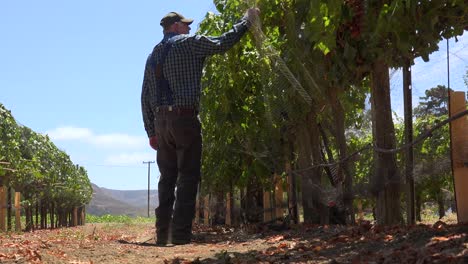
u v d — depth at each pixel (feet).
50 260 18.07
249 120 28.55
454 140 17.43
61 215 83.30
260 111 27.86
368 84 21.22
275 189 31.12
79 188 88.48
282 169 29.66
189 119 23.34
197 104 23.58
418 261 11.48
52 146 76.07
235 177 36.65
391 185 19.12
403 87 18.10
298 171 25.39
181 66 23.13
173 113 23.22
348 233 19.22
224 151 34.68
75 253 20.18
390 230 17.35
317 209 26.32
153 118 24.84
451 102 17.21
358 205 33.27
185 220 23.90
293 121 24.13
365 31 16.56
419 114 18.08
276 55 21.01
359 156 21.57
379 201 19.39
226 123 30.55
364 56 17.43
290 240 21.30
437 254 11.55
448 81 16.53
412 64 17.52
